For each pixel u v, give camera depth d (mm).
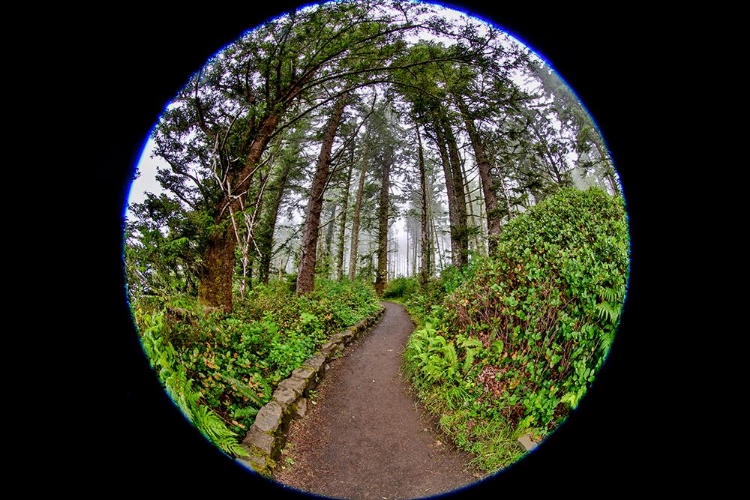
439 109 7969
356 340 7816
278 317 6023
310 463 2982
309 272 9773
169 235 5074
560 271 3938
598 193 5434
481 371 4094
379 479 2846
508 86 7645
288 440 3182
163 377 2254
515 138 10508
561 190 6184
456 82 7633
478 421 3453
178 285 4168
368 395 4664
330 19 6254
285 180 16094
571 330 3348
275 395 3666
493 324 4605
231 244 5770
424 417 3949
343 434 3590
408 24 6223
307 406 3973
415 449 3322
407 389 4820
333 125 10617
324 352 5707
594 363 2867
